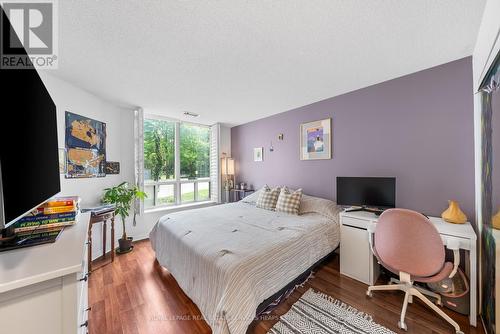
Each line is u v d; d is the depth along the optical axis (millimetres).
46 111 1187
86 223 1266
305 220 2348
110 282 2068
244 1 1169
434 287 1688
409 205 2172
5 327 624
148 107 3209
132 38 1494
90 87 2428
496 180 1298
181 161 4133
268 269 1476
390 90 2295
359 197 2285
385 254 1573
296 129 3332
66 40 1501
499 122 1263
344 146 2727
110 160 2955
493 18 1125
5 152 679
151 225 3521
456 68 1875
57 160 1395
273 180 3750
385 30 1440
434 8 1238
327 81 2324
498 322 1221
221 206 3213
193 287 1595
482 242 1550
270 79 2244
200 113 3590
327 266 2348
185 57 1771
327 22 1354
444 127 1951
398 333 1379
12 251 841
